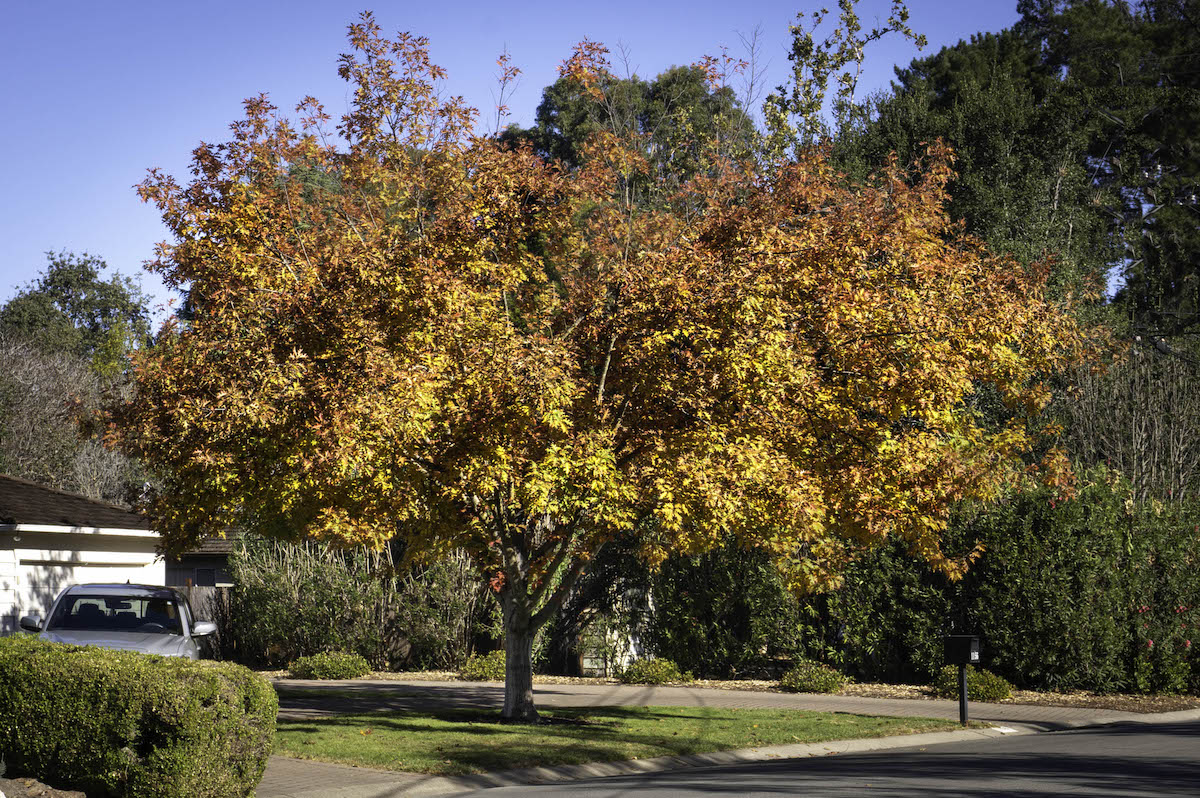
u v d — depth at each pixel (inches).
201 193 549.0
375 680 971.3
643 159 635.5
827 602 939.3
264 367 466.0
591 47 620.7
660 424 547.5
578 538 677.3
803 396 522.9
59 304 2620.6
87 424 564.7
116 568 880.3
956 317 580.4
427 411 465.4
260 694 370.9
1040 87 1851.6
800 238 557.9
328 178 733.9
